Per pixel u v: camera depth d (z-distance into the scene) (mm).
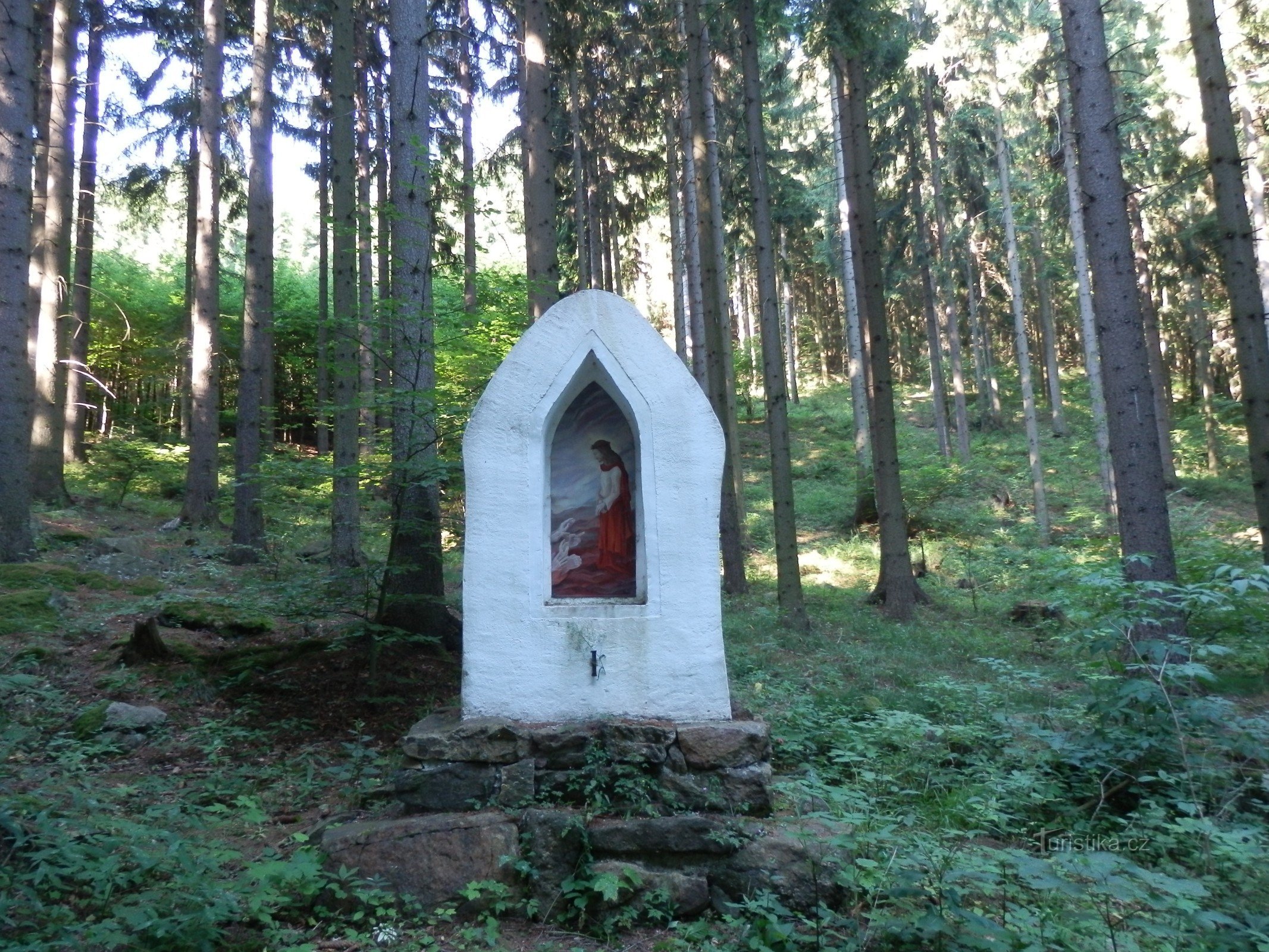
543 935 4062
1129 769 5668
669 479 5199
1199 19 9984
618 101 24156
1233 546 9867
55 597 9398
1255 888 4262
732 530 15375
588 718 4992
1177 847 4883
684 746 4723
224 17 16484
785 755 6570
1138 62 20547
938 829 5090
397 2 9508
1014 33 22219
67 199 16703
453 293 16047
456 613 10141
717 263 15805
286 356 23031
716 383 15398
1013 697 8727
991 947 3461
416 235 9141
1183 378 36312
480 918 4105
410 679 7844
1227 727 5980
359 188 23062
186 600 10133
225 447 24141
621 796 4617
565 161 25266
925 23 23734
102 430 25391
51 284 16359
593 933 4066
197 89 22172
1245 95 19406
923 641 12102
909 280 32969
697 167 15289
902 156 28562
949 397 39844
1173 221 25594
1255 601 7031
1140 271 24953
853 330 22516
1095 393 21516
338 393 11273
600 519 5402
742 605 14102
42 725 6633
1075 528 21047
